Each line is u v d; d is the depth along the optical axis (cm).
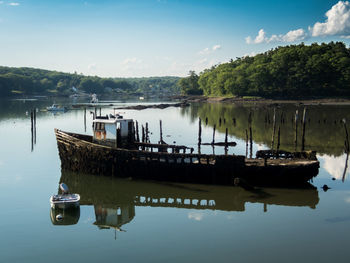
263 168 2812
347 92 13688
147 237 1966
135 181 3072
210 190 2841
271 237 1952
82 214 2386
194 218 2261
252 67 16850
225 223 2167
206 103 16162
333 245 1850
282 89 14975
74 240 1936
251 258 1709
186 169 2939
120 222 2212
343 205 2475
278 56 15538
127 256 1738
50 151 4472
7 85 19612
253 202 2566
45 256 1744
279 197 2669
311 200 2588
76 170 3338
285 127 6781
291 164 2808
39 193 2784
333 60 14012
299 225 2123
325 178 3200
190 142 5347
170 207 2497
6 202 2562
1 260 1698
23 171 3459
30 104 14412
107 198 2739
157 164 2992
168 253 1764
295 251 1783
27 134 5962
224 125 7375
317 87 13925
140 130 6625
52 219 2258
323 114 8769
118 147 3381
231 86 16812
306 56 15000
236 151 4638
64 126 7156
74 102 16575
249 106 12900
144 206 2533
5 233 2023
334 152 4438
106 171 3169
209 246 1841
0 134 5906
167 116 9638
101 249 1820
